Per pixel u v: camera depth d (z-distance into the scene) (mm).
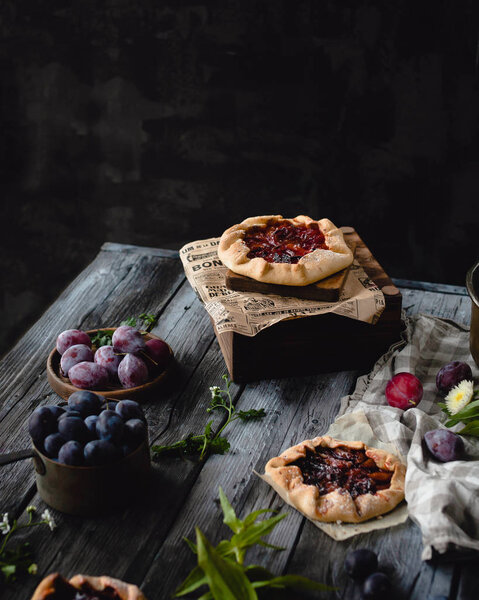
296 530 1182
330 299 1381
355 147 2125
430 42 1987
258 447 1295
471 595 1117
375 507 1187
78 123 2262
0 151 2332
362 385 1375
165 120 2201
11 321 2549
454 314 1549
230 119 2164
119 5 2109
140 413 1206
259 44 2074
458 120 2043
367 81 2053
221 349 1463
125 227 2379
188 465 1266
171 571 1141
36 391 1383
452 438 1240
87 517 1194
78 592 1077
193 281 1437
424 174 2115
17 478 1245
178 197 2299
